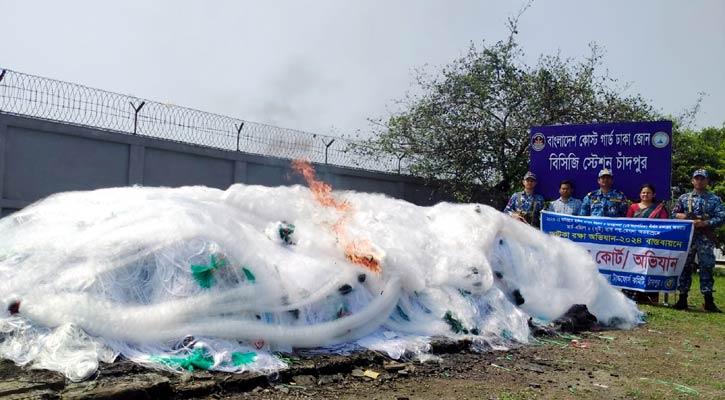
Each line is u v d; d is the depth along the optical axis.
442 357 4.54
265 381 3.55
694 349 5.45
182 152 11.33
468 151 16.09
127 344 3.52
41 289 3.55
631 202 9.11
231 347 3.71
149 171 10.92
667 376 4.44
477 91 16.03
